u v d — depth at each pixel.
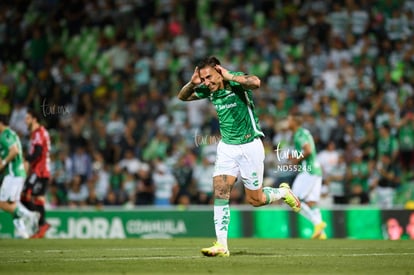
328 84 59.03
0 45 68.19
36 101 61.03
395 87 57.97
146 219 46.38
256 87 23.50
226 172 24.70
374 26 63.31
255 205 25.81
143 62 64.31
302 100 58.00
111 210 46.56
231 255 25.33
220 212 24.78
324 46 62.12
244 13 67.25
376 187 50.34
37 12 70.25
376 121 54.78
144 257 24.92
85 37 68.31
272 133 51.06
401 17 63.47
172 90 61.59
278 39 64.00
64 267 21.78
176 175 52.50
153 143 55.94
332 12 64.62
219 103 24.31
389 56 61.03
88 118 59.44
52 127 56.44
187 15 68.19
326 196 49.69
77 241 35.91
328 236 43.50
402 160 51.78
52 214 46.94
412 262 22.62
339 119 53.91
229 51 64.81
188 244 33.03
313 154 38.44
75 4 70.12
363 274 19.28
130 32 68.19
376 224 43.22
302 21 64.75
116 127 58.22
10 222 45.62
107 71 65.25
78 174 55.06
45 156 40.38
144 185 52.94
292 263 22.33
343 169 50.56
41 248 30.83
